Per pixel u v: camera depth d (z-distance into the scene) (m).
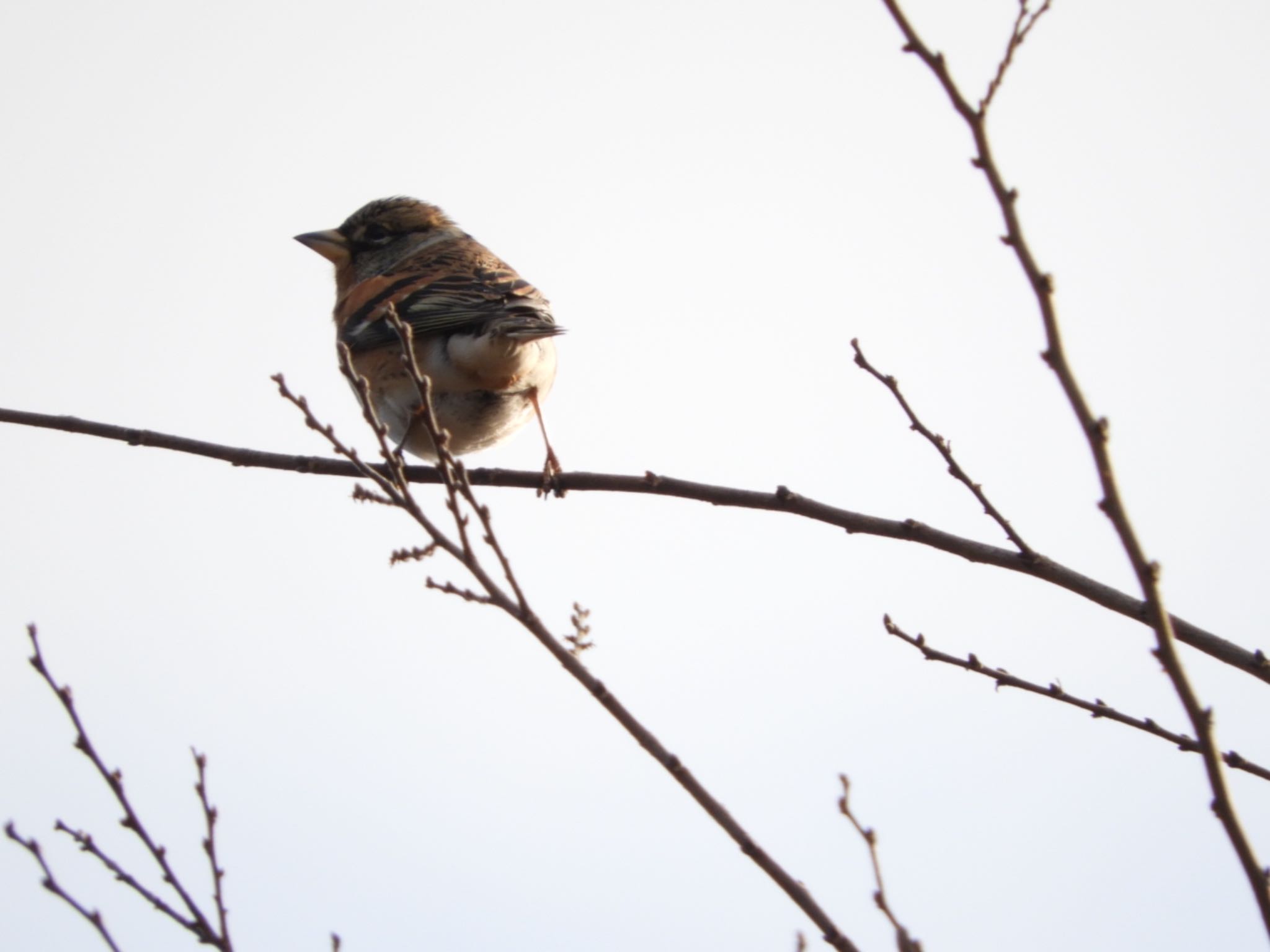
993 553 9.41
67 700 7.74
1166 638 6.25
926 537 9.61
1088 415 6.32
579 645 9.03
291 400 7.46
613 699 6.92
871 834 6.87
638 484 11.19
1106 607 9.09
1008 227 6.36
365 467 7.42
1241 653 8.80
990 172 6.35
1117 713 8.74
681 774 6.83
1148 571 6.28
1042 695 8.90
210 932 7.41
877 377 9.09
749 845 6.60
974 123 6.34
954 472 9.16
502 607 7.07
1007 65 6.35
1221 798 6.09
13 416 12.23
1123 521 6.32
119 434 12.15
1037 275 6.34
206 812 7.70
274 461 12.05
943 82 6.36
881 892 6.72
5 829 7.42
